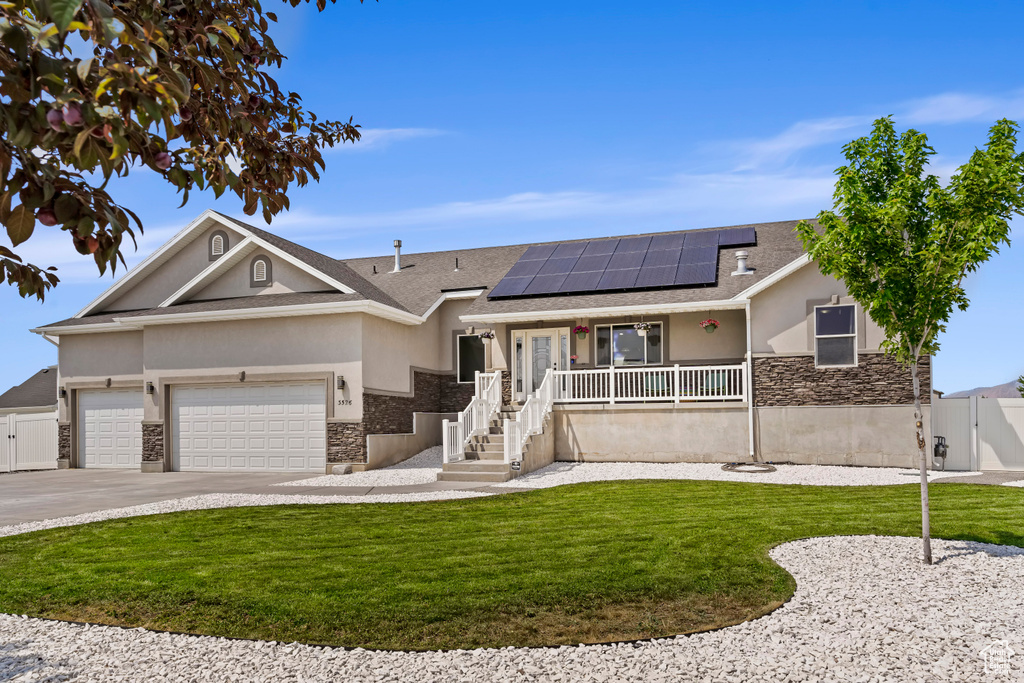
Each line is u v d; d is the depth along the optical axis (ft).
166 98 9.16
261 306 68.03
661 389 69.36
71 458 78.64
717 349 69.15
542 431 64.90
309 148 16.07
